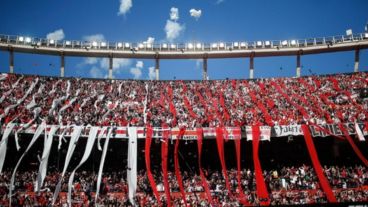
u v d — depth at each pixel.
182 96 65.69
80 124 54.94
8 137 54.22
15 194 49.28
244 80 69.75
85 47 69.12
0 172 50.78
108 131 54.25
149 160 53.69
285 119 57.41
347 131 53.47
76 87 65.75
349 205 46.28
